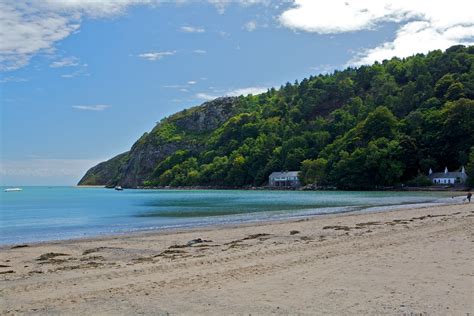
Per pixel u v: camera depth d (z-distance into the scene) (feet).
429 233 74.84
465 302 33.76
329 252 58.08
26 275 49.47
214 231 97.71
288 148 625.41
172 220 139.74
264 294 37.63
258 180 628.69
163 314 32.96
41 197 455.22
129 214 176.45
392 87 639.76
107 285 42.78
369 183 447.42
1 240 95.61
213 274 46.32
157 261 56.85
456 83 506.07
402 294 36.40
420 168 438.40
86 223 137.39
